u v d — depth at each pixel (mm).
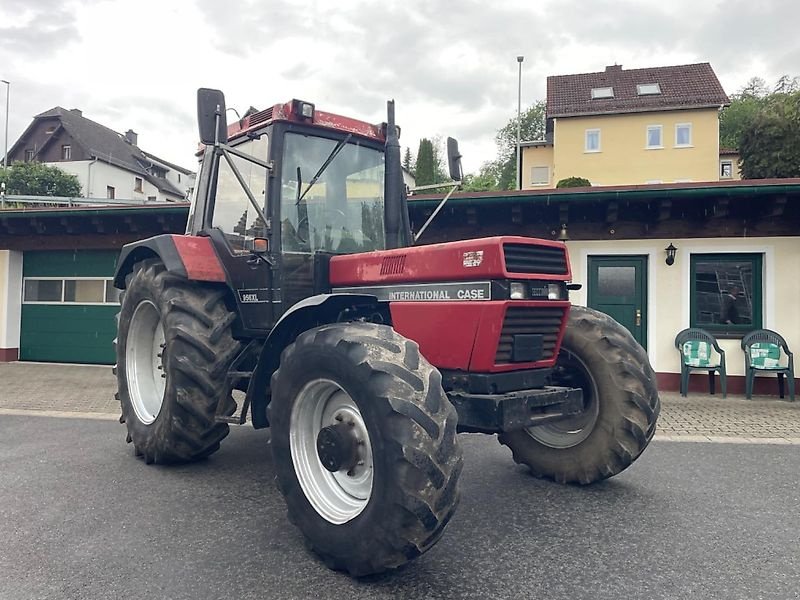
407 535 2668
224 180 4957
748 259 9070
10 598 2752
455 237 9953
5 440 5902
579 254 9484
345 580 2930
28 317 12281
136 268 5484
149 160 55281
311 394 3262
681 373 8891
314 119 4410
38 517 3770
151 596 2766
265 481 4543
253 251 4145
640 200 8914
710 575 2992
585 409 4398
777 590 2838
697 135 34125
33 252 12258
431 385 2814
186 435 4582
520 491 4324
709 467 5000
